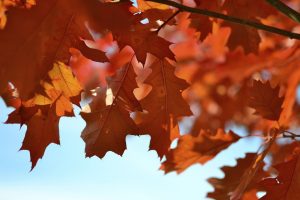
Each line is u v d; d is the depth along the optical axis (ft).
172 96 3.16
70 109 2.89
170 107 3.17
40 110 2.89
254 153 3.34
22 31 2.47
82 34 2.66
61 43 2.65
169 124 3.18
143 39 2.89
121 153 3.02
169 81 3.15
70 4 2.53
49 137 2.93
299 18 2.92
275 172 3.51
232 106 4.94
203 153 3.56
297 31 4.15
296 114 4.16
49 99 2.81
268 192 3.12
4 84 2.43
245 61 4.57
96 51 2.72
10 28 2.46
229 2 3.34
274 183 3.13
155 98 3.16
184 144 3.55
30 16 2.50
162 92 3.16
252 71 4.63
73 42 2.68
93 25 2.54
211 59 4.81
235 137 3.50
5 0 2.68
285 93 4.20
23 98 2.47
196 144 3.54
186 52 4.90
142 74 3.22
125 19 2.52
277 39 4.28
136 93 3.21
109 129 3.03
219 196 3.40
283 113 3.32
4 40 2.44
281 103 3.27
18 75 2.45
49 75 2.69
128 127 3.03
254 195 3.34
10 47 2.45
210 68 4.87
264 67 4.51
